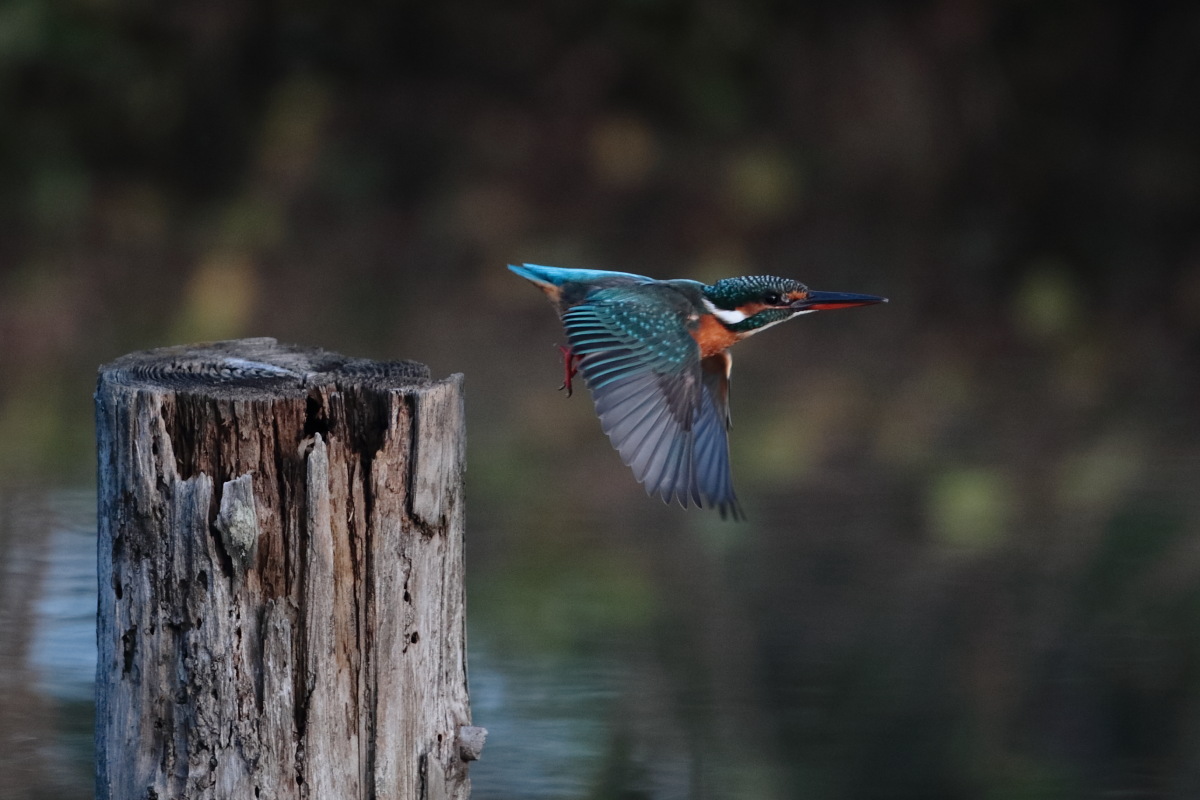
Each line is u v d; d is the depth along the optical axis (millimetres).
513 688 7883
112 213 19734
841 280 19531
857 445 12734
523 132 21531
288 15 21297
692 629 8570
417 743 4285
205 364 4527
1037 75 22562
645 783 7035
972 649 8516
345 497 4172
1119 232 21078
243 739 4133
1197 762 7246
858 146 21781
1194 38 22094
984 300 18766
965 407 14133
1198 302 18562
